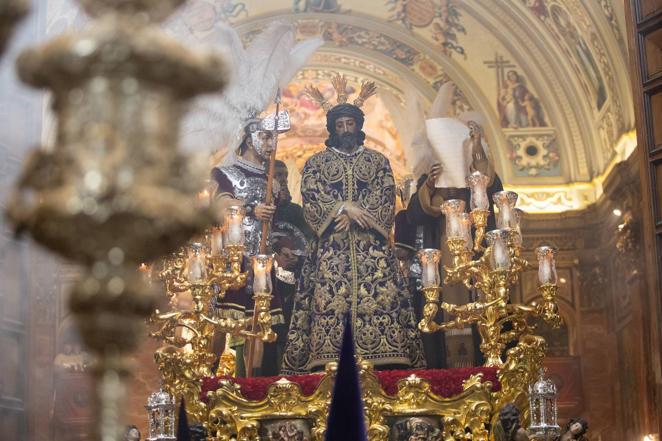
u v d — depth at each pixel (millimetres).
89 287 2439
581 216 18375
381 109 19766
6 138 7613
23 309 8281
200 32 15852
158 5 2615
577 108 18328
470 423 9227
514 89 18672
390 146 19781
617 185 16984
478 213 10078
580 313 18203
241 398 9242
